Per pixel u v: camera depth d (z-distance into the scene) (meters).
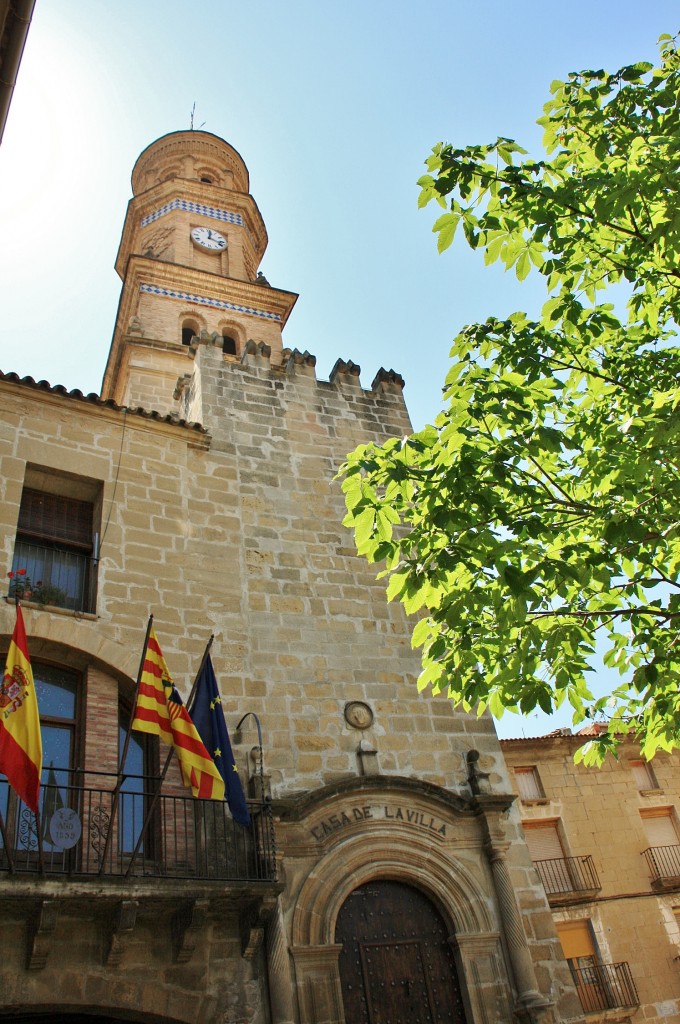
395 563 10.74
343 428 18.77
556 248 11.25
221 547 15.34
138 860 11.56
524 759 26.42
